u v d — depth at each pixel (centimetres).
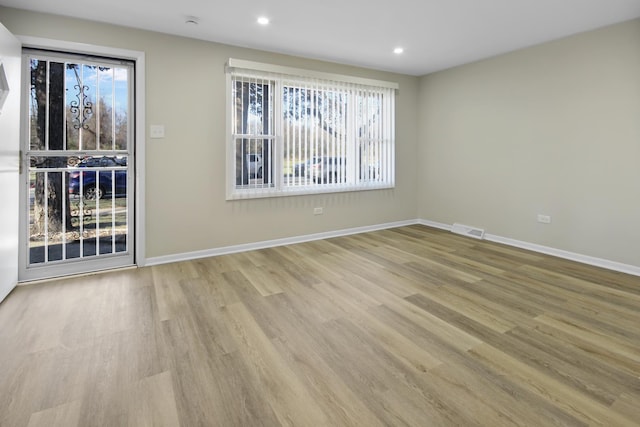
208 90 389
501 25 350
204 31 360
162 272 349
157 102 363
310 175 468
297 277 336
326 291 301
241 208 423
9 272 287
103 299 282
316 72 451
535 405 163
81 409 158
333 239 488
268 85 425
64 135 333
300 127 454
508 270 356
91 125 344
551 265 372
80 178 345
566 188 394
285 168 446
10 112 277
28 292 295
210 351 208
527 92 423
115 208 364
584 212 380
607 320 248
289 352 207
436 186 553
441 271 353
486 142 475
